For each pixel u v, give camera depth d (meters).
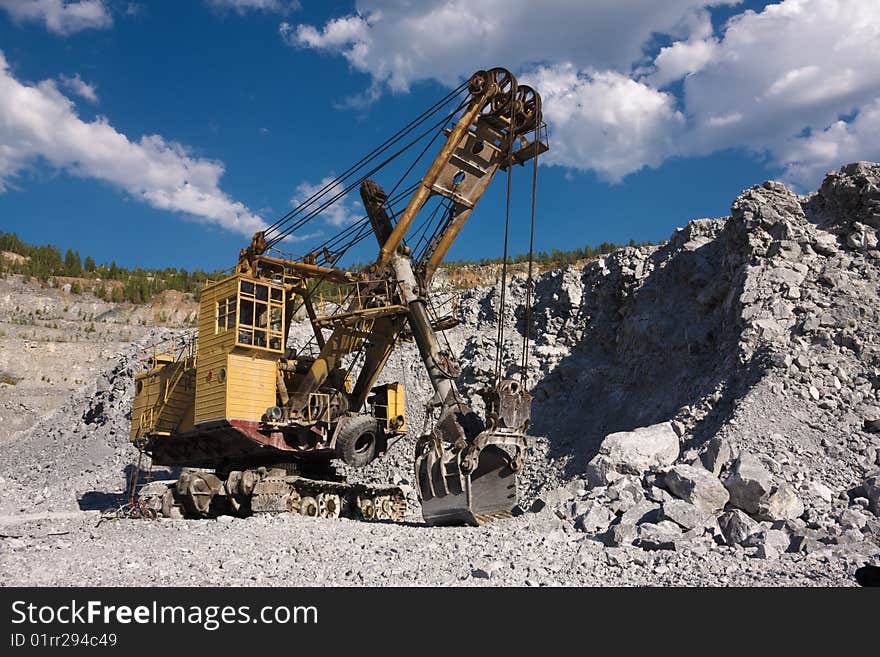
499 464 15.73
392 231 18.28
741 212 25.20
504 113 18.09
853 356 19.33
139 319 104.69
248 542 13.41
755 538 10.86
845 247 23.33
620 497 14.34
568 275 34.62
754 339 20.83
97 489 29.53
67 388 68.81
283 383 19.91
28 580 10.08
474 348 34.00
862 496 13.15
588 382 29.91
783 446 15.88
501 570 9.94
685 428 19.34
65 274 115.75
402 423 21.28
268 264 20.41
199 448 20.94
